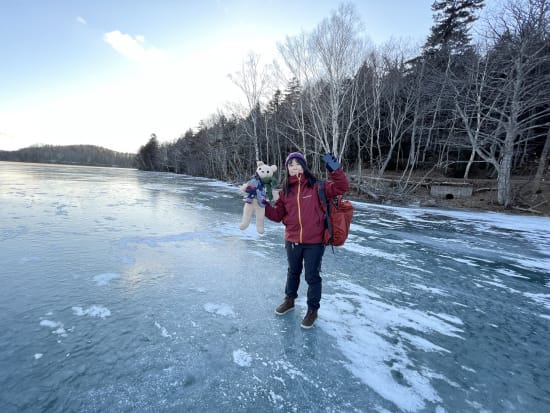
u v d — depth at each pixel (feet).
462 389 6.27
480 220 34.45
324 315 9.16
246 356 6.91
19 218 22.20
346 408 5.56
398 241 20.95
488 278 13.91
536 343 8.31
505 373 6.89
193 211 30.78
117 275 11.63
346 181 7.75
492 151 47.96
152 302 9.44
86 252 14.48
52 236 17.29
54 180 66.13
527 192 49.19
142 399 5.51
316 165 76.28
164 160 242.78
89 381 5.92
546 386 6.51
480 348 7.90
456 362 7.21
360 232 23.65
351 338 7.97
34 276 11.23
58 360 6.52
